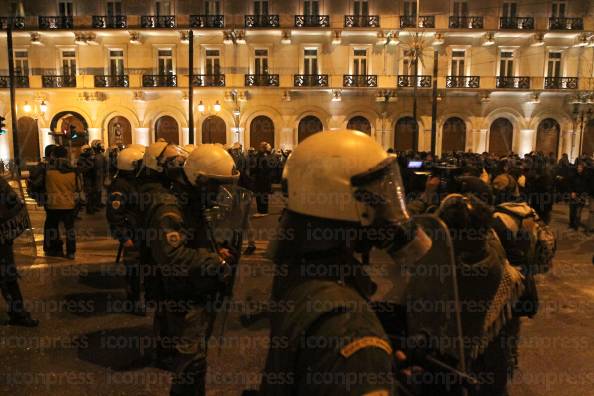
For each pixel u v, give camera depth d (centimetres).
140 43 2642
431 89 2592
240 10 2641
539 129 2708
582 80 2647
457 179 264
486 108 2673
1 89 2639
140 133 2678
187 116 2667
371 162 112
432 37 2617
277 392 107
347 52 2639
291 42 2631
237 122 2647
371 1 2633
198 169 266
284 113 2656
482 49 2658
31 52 2675
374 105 2655
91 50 2664
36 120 2675
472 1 2638
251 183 1165
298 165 115
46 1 2656
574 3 2642
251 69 2661
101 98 2658
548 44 2650
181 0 2630
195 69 2653
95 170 1252
